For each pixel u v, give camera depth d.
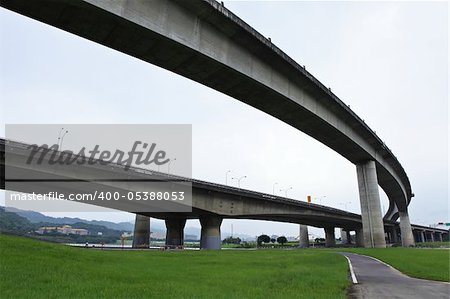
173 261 27.97
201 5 26.39
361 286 14.94
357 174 71.50
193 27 27.06
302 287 13.82
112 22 23.11
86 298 10.22
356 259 35.72
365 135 61.53
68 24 23.55
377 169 77.75
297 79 38.72
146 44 25.89
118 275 15.71
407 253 43.31
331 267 23.75
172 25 25.45
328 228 128.38
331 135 53.22
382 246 67.25
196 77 31.83
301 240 121.31
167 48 26.42
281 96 37.03
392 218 160.62
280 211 79.88
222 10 27.41
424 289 13.95
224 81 32.88
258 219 90.75
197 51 26.97
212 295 11.54
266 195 75.06
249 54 32.56
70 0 20.83
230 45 30.44
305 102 41.47
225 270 21.41
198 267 23.17
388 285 15.28
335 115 50.06
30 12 22.52
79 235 148.38
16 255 17.22
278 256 38.88
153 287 12.65
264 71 34.41
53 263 16.61
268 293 12.30
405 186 109.81
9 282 11.91
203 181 62.25
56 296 10.36
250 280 16.31
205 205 64.19
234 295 11.68
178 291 12.03
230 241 175.25
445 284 15.70
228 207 68.44
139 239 72.88
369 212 68.88
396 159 80.12
